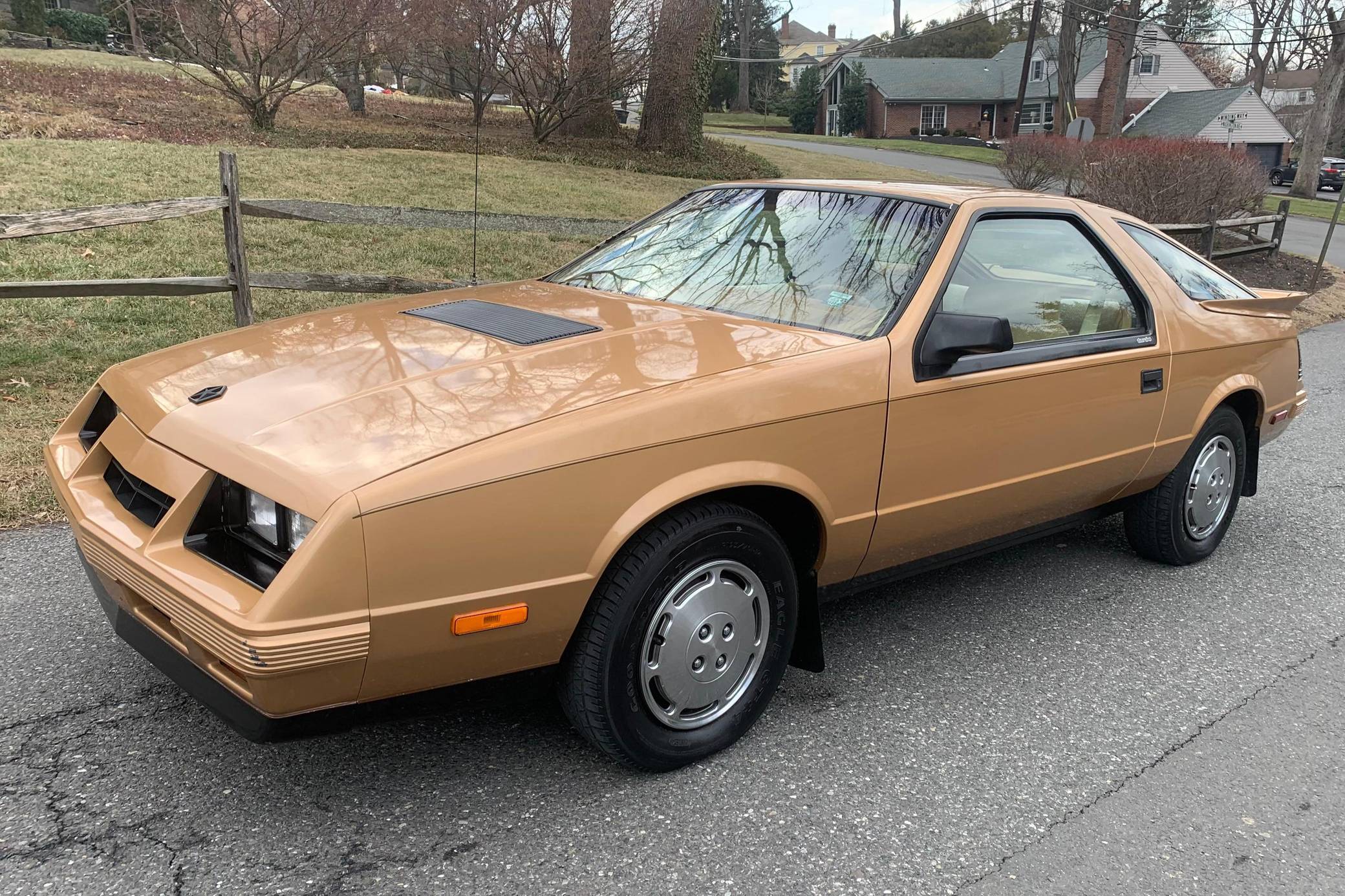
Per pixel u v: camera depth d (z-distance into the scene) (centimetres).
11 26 3631
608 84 1853
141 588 221
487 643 224
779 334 288
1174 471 409
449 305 321
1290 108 6931
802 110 7088
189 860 223
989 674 333
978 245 321
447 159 1540
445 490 211
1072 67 4447
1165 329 376
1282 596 411
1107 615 385
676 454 242
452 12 1691
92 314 679
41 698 283
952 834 249
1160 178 1591
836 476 276
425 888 218
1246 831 257
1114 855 244
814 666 298
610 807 250
